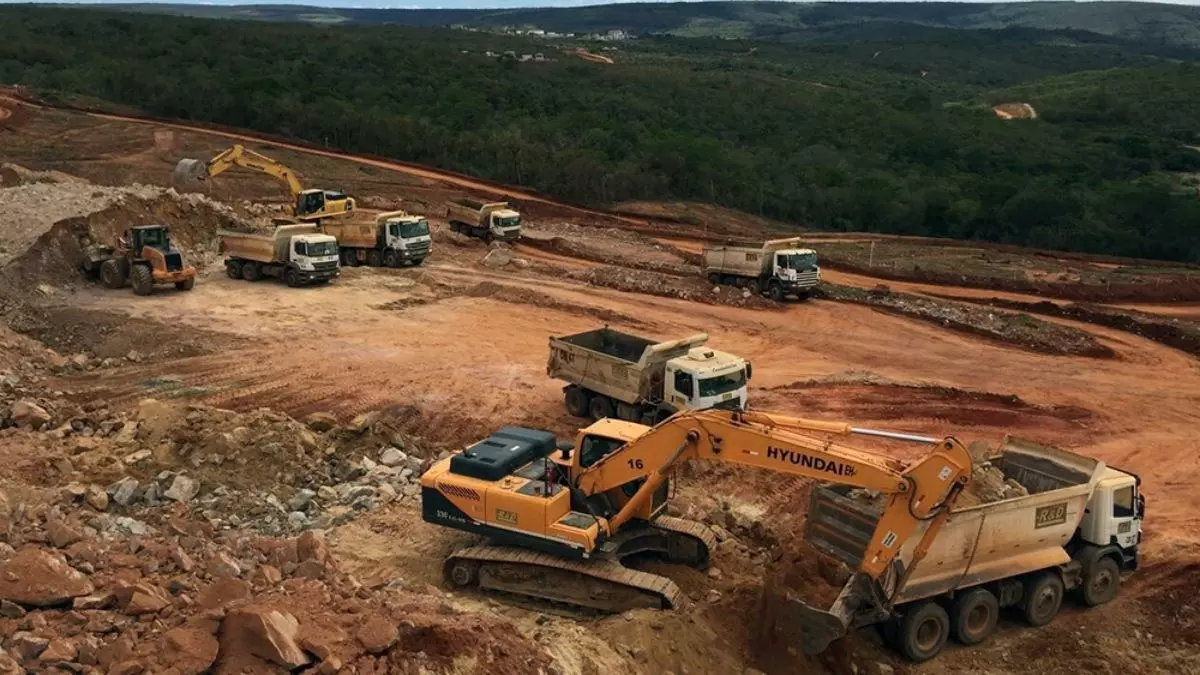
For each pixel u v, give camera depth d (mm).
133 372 26297
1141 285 44969
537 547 14547
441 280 39250
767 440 13484
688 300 37875
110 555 11781
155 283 34000
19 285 32375
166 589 11117
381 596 12453
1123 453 23359
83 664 9461
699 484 20234
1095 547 15695
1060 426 25125
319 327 31422
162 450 17844
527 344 30688
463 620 11836
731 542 16938
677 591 14195
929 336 34312
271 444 18219
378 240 41156
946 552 13852
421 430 23188
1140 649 14930
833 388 27500
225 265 38531
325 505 17500
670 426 14094
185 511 16031
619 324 33812
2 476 16312
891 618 14125
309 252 36219
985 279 45844
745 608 14555
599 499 15086
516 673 11156
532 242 49031
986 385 28875
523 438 16156
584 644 12688
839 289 40781
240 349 28609
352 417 23516
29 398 22656
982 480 15367
